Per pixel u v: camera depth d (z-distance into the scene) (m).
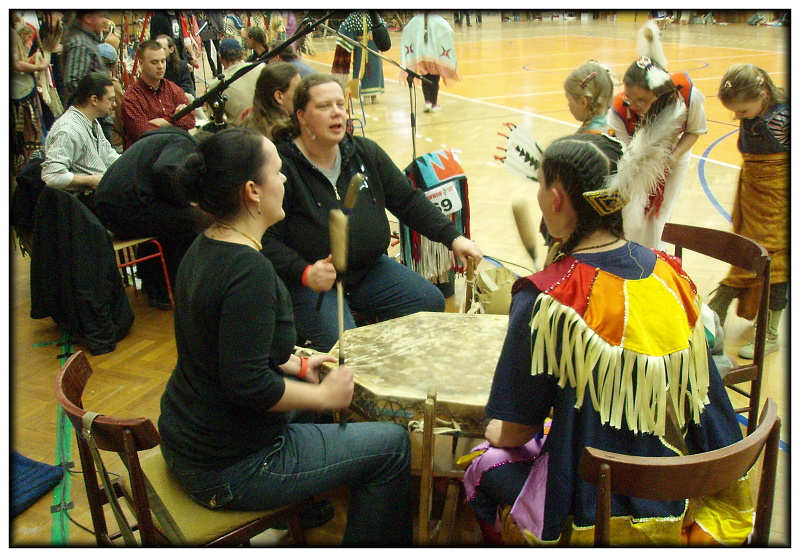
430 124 7.16
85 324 3.05
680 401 1.29
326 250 2.33
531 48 13.65
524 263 3.65
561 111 7.60
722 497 1.46
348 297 2.51
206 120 4.41
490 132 6.67
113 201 3.08
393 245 3.84
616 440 1.29
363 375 1.64
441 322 1.93
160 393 2.71
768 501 1.36
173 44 5.52
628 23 18.44
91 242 3.01
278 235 2.29
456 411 1.51
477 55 12.88
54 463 2.28
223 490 1.44
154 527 1.49
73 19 4.17
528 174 1.85
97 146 3.50
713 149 5.81
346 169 2.36
